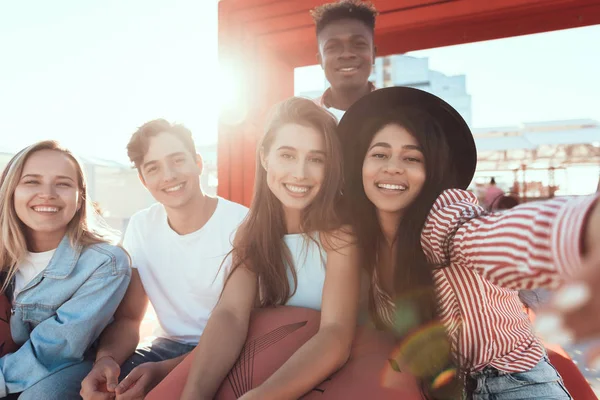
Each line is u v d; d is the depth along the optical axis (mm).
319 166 1412
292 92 3223
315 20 2621
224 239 1959
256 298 1534
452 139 1314
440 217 1094
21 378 1621
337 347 1199
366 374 1181
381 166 1259
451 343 1274
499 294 1272
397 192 1256
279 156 1420
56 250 1813
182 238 1972
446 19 2535
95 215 2039
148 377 1562
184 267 1963
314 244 1487
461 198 1158
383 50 3031
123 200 10539
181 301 1973
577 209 663
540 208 759
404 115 1270
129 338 1879
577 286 575
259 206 1539
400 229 1264
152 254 2016
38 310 1751
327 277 1362
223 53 2967
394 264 1362
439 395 1227
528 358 1317
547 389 1294
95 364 1679
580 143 7238
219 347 1301
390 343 1330
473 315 1252
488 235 861
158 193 1926
